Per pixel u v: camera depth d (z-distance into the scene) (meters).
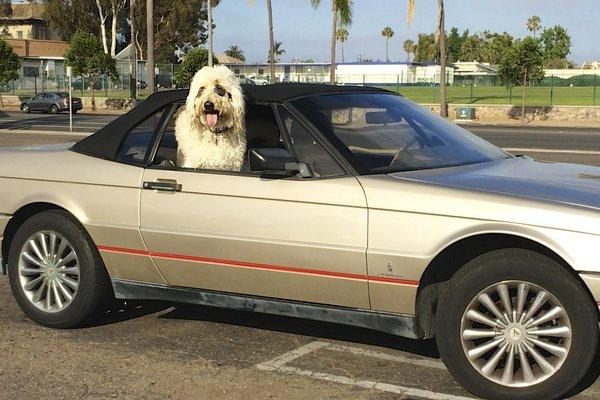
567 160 17.31
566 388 4.09
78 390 4.53
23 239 5.65
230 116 4.97
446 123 5.68
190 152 5.07
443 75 37.84
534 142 24.78
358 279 4.48
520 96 55.97
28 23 94.00
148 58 29.50
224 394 4.45
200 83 4.98
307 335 5.46
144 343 5.33
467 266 4.29
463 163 4.98
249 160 4.95
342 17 40.53
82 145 5.64
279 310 4.85
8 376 4.76
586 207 4.05
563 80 69.62
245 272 4.84
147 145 5.32
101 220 5.31
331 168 4.64
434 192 4.32
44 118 40.94
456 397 4.35
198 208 4.93
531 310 4.14
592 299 3.99
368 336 5.42
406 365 4.86
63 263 5.55
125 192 5.22
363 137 4.89
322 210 4.54
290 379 4.66
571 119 39.56
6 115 44.47
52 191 5.51
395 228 4.35
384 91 5.77
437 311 4.39
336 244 4.51
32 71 69.88
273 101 5.02
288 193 4.64
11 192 5.68
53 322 5.58
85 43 52.22
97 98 54.03
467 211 4.20
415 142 5.06
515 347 4.20
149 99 5.49
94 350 5.20
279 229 4.66
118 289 5.41
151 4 29.23
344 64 82.06
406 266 4.33
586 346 4.02
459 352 4.29
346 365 4.88
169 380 4.66
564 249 3.97
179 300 5.21
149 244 5.14
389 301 4.45
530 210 4.08
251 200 4.76
